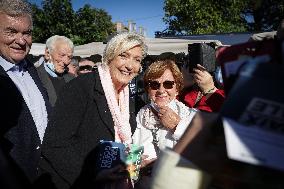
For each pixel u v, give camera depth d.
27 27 2.23
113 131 1.93
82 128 1.88
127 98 2.17
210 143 0.83
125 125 2.04
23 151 1.95
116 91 2.12
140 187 2.05
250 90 0.71
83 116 1.89
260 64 0.72
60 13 16.38
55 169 1.79
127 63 2.03
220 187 0.86
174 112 2.17
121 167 1.85
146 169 2.11
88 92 1.92
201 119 0.87
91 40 16.86
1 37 2.16
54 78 4.09
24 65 2.37
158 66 2.31
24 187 1.90
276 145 0.68
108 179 1.82
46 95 2.48
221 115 0.73
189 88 2.98
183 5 17.16
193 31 17.25
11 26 2.15
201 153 0.83
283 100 0.69
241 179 0.81
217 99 2.64
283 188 0.76
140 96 2.69
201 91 2.78
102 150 1.84
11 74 2.24
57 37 4.20
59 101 1.89
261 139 0.68
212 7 17.11
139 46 2.07
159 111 2.18
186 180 0.83
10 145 1.89
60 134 1.81
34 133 2.04
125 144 1.93
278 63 0.74
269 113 0.69
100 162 1.84
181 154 0.85
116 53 2.02
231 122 0.71
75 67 5.95
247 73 0.73
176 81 2.34
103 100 1.94
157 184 0.85
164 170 0.85
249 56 0.82
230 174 0.82
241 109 0.71
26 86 2.31
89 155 1.85
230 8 17.77
